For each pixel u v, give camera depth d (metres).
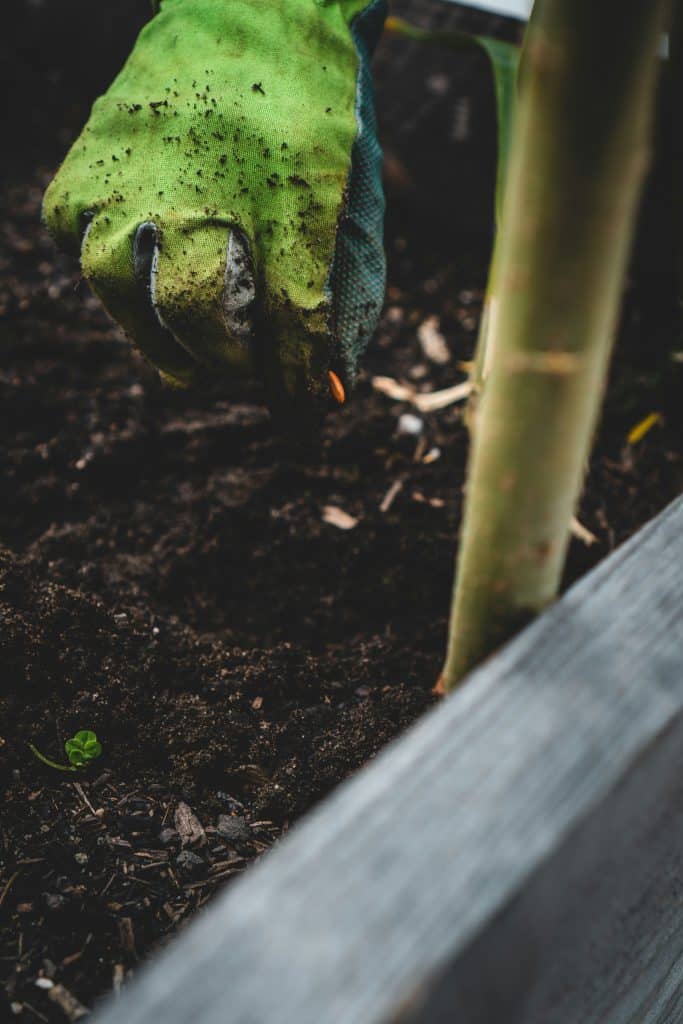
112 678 0.65
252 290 0.59
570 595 0.49
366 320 0.62
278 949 0.41
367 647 0.72
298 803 0.64
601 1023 0.54
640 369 0.87
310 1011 0.40
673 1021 0.62
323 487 0.80
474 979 0.45
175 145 0.59
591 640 0.49
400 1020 0.40
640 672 0.48
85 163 0.61
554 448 0.48
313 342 0.60
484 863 0.45
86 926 0.58
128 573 0.74
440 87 0.94
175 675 0.67
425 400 0.86
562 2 0.43
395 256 1.01
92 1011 0.56
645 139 0.45
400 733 0.66
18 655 0.64
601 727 0.47
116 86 0.62
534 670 0.48
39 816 0.61
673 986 0.60
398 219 1.04
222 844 0.62
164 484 0.79
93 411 0.83
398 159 0.99
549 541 0.49
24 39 1.16
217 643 0.70
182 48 0.60
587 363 0.47
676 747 0.49
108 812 0.62
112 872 0.60
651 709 0.47
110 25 1.10
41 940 0.58
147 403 0.83
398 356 0.90
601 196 0.45
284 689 0.68
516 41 0.91
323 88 0.61
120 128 0.60
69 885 0.59
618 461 0.82
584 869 0.47
